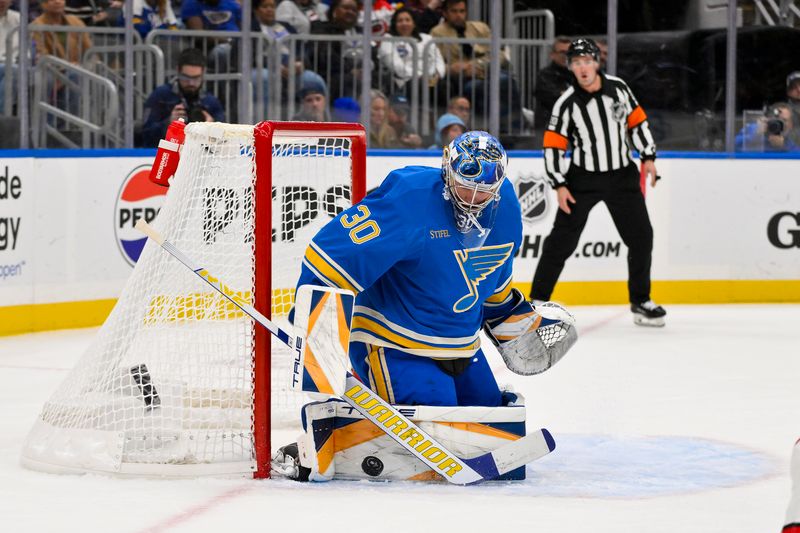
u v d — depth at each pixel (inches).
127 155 556.4
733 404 354.9
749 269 649.0
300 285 241.1
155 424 256.1
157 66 645.9
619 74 702.5
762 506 230.4
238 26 684.7
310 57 679.1
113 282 554.3
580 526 212.4
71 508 223.0
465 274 245.6
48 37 629.3
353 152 288.7
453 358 251.8
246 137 254.4
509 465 242.4
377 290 250.4
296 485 242.1
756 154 644.1
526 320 269.9
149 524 211.0
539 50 698.8
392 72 682.2
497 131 670.5
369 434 245.3
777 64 687.7
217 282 244.5
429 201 240.4
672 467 267.7
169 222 261.1
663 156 636.1
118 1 660.1
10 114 622.5
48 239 526.6
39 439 261.0
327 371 228.1
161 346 260.1
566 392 374.9
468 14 711.7
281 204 331.6
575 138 534.9
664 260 639.8
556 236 540.4
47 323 528.4
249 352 257.6
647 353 465.1
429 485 243.0
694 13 693.9
